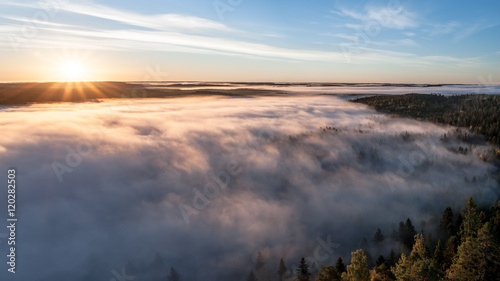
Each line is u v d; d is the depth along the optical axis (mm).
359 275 39219
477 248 33281
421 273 30578
